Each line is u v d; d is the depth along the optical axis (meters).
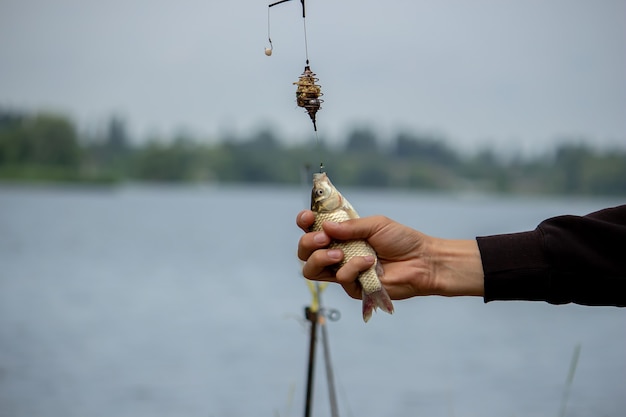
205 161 68.44
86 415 8.70
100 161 69.56
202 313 15.48
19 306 15.50
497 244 2.79
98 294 17.42
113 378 10.05
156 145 70.44
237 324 14.21
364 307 2.81
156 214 53.47
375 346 12.91
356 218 2.91
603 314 17.22
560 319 16.55
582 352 12.80
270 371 10.82
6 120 65.12
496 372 11.11
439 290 2.82
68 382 9.91
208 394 9.46
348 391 9.89
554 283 2.71
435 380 10.59
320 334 5.08
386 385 10.18
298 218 2.96
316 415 8.77
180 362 11.14
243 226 43.97
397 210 56.09
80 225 38.38
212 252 27.81
